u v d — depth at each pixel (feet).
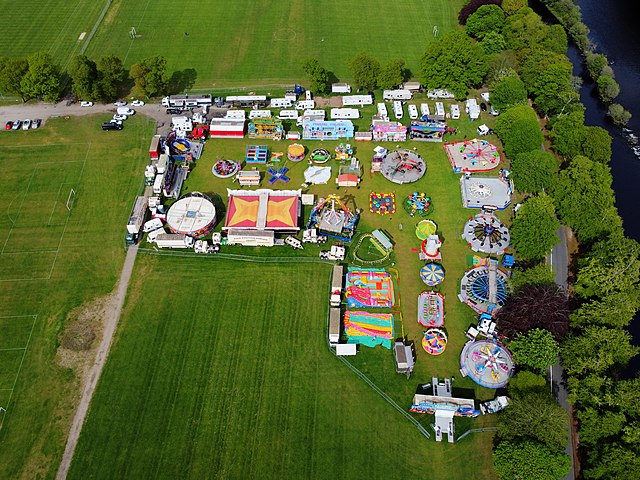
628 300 388.37
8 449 355.56
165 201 506.07
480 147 556.10
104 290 440.45
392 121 585.63
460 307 432.25
